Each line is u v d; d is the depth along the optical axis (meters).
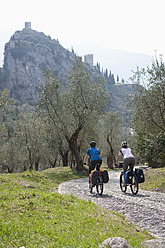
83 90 30.94
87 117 32.97
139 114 20.00
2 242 4.15
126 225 6.47
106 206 8.80
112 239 4.40
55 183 17.44
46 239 4.54
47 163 60.53
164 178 14.60
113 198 10.16
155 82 18.97
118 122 53.88
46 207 6.53
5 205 6.05
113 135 53.56
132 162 11.30
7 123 97.50
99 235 5.20
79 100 31.48
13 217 5.38
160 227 6.45
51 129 36.88
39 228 4.91
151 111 19.42
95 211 7.25
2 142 58.53
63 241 4.48
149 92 19.41
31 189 11.42
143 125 20.66
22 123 36.53
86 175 29.27
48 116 33.75
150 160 36.72
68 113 32.62
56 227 5.18
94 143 11.69
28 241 4.34
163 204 8.78
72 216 6.25
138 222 6.99
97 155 11.46
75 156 30.75
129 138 66.12
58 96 30.75
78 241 4.62
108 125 53.28
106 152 56.00
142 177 10.97
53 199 7.57
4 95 20.84
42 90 30.30
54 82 30.41
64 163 41.44
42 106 30.84
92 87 31.20
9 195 7.36
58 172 29.30
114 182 19.39
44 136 38.16
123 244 4.26
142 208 8.29
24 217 5.44
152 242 4.92
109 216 7.02
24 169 57.31
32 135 36.28
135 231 6.09
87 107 30.77
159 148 30.20
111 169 50.19
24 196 7.49
